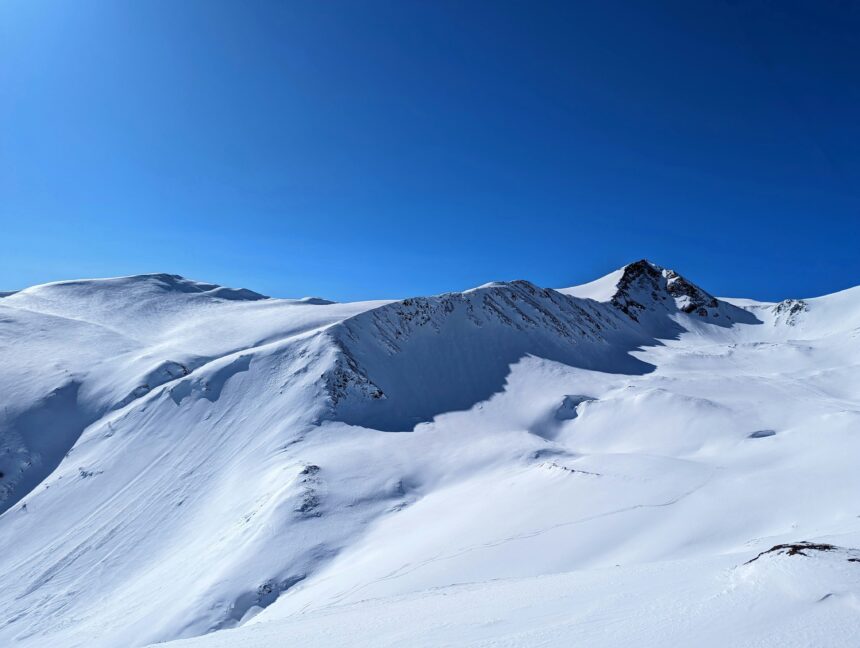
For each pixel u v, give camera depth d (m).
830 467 32.72
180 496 52.12
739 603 9.35
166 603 34.62
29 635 36.03
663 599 10.80
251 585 33.94
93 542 46.91
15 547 47.78
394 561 30.52
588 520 30.39
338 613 18.12
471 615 12.88
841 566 9.51
